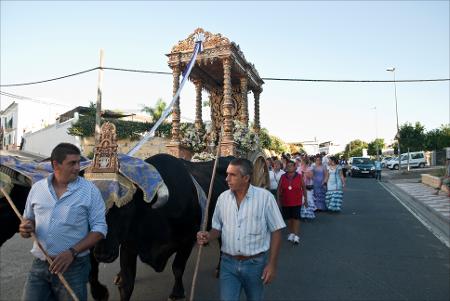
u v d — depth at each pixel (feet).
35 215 9.95
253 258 11.02
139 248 13.61
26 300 9.93
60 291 9.96
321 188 40.78
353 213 39.96
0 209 13.20
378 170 86.28
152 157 14.94
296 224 27.35
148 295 18.03
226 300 11.00
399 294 17.74
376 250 25.36
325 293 17.85
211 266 22.35
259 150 33.04
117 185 11.43
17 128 138.92
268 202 11.21
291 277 20.08
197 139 33.73
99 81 37.81
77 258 10.10
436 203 45.65
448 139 144.15
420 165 130.82
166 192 12.67
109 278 20.48
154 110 97.91
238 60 33.81
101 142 12.03
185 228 15.23
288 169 27.66
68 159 9.80
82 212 10.02
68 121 96.27
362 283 19.17
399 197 54.03
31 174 12.44
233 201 11.30
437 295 17.61
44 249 9.78
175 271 16.70
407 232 30.81
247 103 36.14
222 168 20.92
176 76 33.63
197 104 37.04
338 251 25.17
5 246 26.78
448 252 24.86
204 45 32.09
